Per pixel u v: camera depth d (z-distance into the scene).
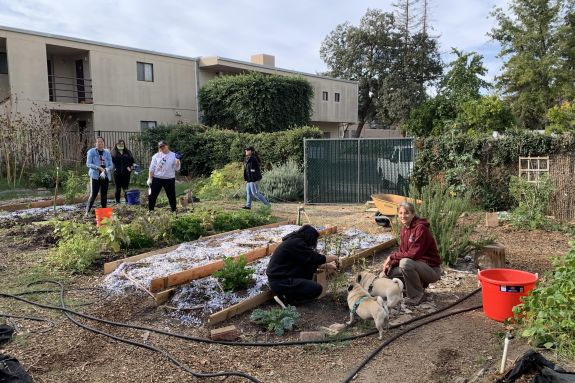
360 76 45.28
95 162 10.94
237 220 9.94
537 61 35.72
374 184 14.66
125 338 4.73
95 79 22.38
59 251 7.18
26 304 5.62
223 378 3.96
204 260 7.14
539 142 11.91
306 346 4.59
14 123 18.02
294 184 15.73
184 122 25.28
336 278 6.09
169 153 10.80
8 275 6.67
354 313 5.11
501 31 37.84
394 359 4.35
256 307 5.54
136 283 6.11
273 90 24.94
